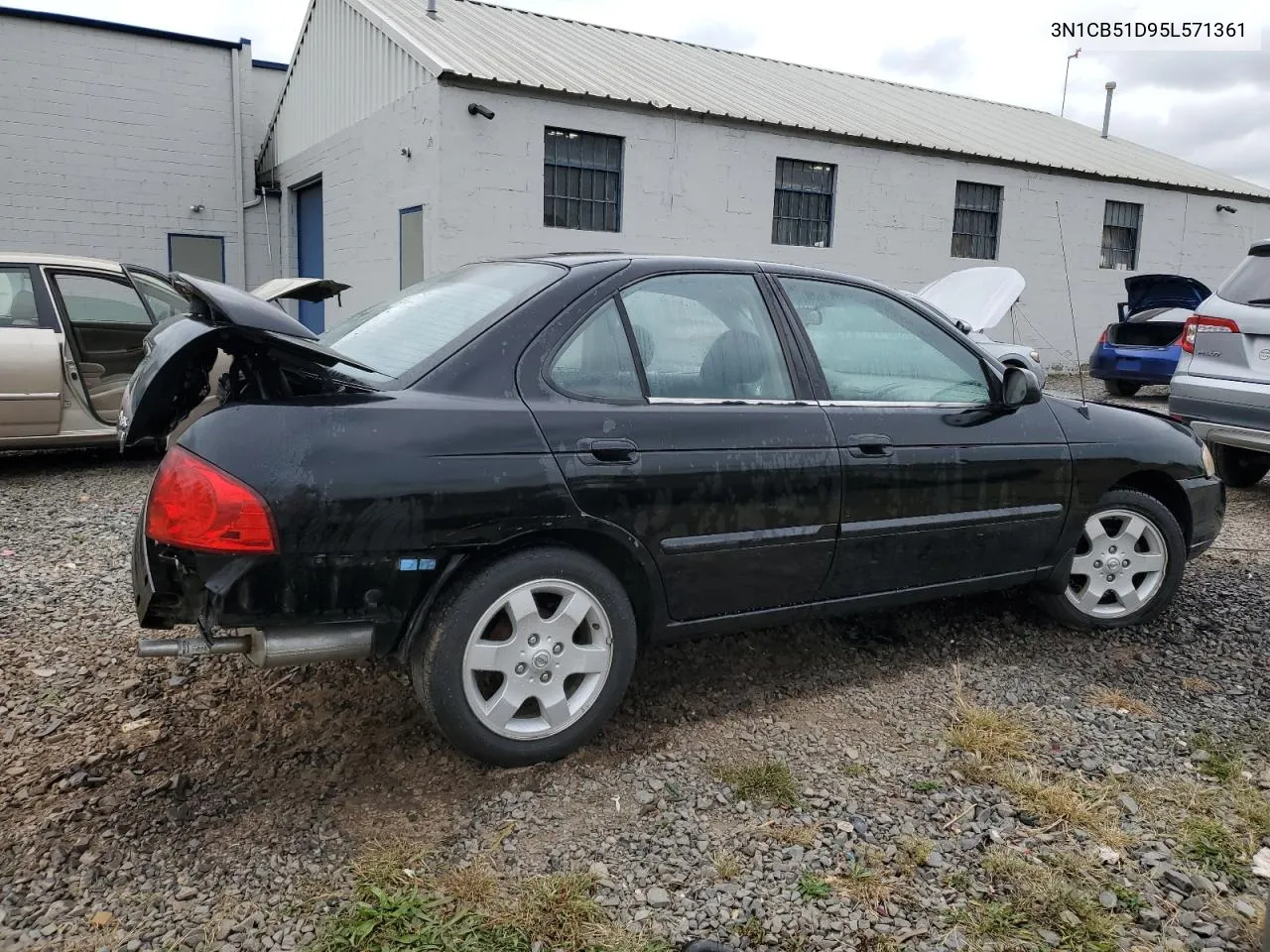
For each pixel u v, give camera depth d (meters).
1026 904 2.46
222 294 2.65
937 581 3.77
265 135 17.53
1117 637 4.27
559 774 3.01
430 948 2.23
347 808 2.79
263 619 2.60
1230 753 3.26
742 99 15.05
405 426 2.72
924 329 3.84
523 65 12.97
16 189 14.88
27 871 2.48
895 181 15.73
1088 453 4.04
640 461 3.02
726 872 2.55
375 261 13.76
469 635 2.83
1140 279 13.16
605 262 3.27
